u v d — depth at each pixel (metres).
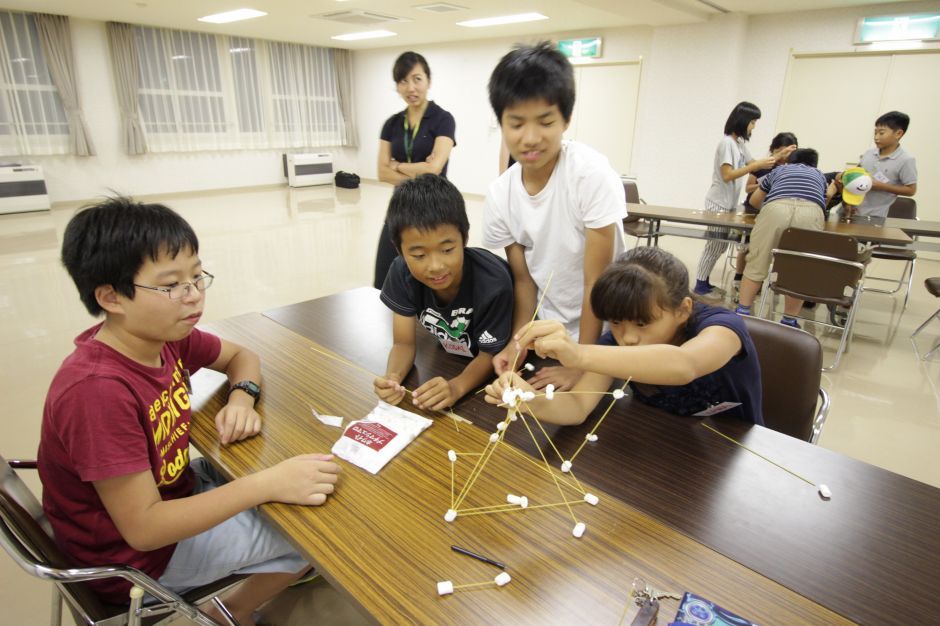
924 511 0.83
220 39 8.45
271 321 1.57
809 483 0.89
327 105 10.21
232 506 0.82
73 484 0.87
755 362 1.11
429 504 0.83
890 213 4.19
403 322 1.32
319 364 1.30
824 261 2.87
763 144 6.14
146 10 6.42
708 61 5.91
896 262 5.50
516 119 1.18
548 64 1.12
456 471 0.91
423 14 6.42
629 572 0.70
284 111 9.58
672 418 1.08
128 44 7.45
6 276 4.20
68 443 0.81
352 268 4.75
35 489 1.84
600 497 0.85
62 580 0.77
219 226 6.38
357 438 0.99
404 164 2.75
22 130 6.86
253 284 4.26
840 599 0.67
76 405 0.80
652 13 5.41
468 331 1.31
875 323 3.73
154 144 8.11
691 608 0.60
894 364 3.07
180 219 0.87
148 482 0.84
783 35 5.73
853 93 5.53
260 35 8.44
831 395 2.70
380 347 1.40
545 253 1.44
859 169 3.57
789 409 1.33
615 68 7.12
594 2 4.94
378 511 0.81
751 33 5.89
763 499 0.85
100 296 0.84
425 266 1.14
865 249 3.16
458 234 1.14
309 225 6.55
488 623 0.63
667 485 0.88
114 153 7.80
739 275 4.48
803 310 3.99
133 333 0.88
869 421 2.46
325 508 0.82
